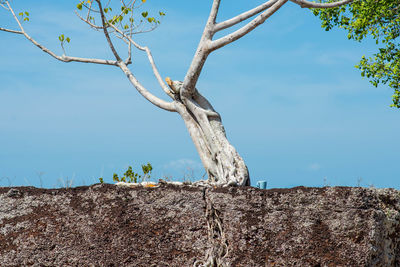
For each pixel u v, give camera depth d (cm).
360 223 775
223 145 998
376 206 799
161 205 873
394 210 816
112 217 871
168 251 846
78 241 866
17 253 867
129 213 875
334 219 793
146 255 848
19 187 948
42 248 868
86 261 855
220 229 837
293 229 806
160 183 926
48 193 917
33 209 903
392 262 816
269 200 834
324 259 776
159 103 1119
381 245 791
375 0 1669
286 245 796
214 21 973
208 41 970
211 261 812
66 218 884
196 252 837
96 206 888
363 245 766
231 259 809
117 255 850
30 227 884
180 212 865
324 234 790
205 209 857
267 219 821
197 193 869
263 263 795
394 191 827
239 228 823
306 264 779
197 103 1054
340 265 766
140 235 858
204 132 1016
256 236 813
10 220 898
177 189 884
